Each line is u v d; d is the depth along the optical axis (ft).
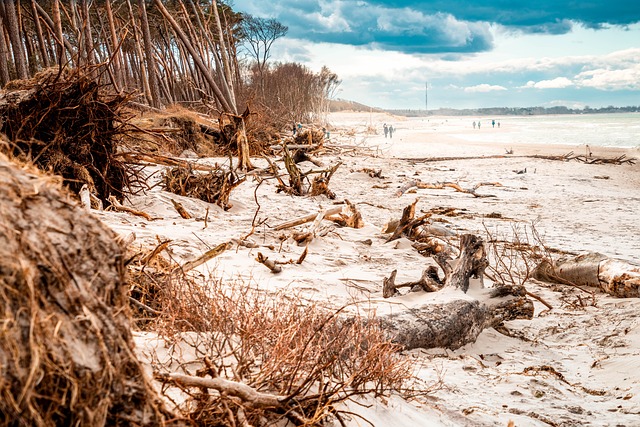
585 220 50.78
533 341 20.47
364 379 12.28
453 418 12.99
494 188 73.36
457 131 333.21
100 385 5.64
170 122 76.23
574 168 101.30
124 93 32.94
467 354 18.49
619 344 19.57
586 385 16.48
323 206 47.32
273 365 10.74
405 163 100.63
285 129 168.25
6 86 29.37
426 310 18.53
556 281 28.86
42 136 28.60
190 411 8.94
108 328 5.96
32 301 5.21
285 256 26.81
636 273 25.40
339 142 170.30
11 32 82.94
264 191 53.21
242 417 9.23
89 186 30.04
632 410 14.34
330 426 10.25
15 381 4.93
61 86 28.84
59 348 5.35
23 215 5.61
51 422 5.21
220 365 10.84
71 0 110.22
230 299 13.87
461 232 41.96
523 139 226.58
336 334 13.26
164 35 188.44
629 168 104.27
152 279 15.03
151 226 28.12
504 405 14.20
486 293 20.79
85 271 5.95
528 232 43.34
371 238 34.83
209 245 26.16
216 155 78.02
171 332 11.78
